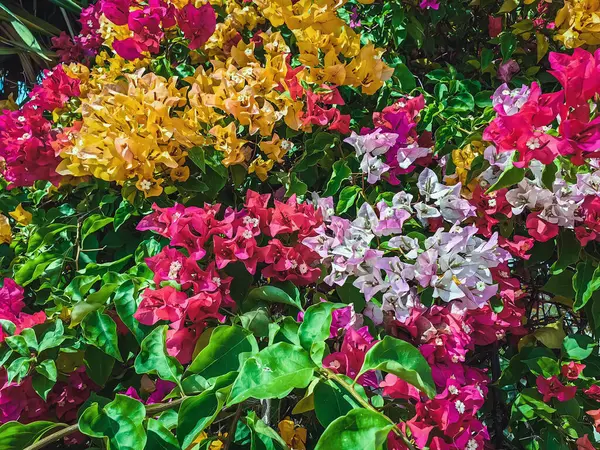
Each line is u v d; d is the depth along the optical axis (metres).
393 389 0.37
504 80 0.66
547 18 0.66
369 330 0.47
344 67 0.55
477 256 0.46
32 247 0.60
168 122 0.49
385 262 0.46
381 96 0.60
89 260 0.57
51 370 0.43
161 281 0.44
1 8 1.05
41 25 1.16
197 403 0.32
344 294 0.47
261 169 0.54
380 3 0.70
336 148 0.58
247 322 0.41
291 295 0.46
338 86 0.60
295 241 0.48
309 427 0.49
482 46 0.73
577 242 0.50
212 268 0.44
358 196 0.54
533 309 0.62
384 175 0.54
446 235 0.46
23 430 0.31
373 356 0.30
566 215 0.48
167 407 0.34
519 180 0.46
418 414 0.36
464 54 0.73
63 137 0.57
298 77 0.56
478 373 0.49
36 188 0.68
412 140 0.55
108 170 0.49
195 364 0.36
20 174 0.61
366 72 0.56
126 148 0.47
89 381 0.49
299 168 0.55
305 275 0.46
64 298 0.52
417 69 0.72
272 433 0.31
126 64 0.68
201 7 0.60
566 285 0.52
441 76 0.65
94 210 0.62
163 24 0.60
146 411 0.33
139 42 0.60
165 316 0.42
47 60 1.05
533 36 0.68
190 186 0.52
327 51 0.57
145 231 0.58
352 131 0.55
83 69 0.72
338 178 0.53
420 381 0.29
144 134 0.49
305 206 0.49
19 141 0.60
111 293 0.47
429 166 0.60
